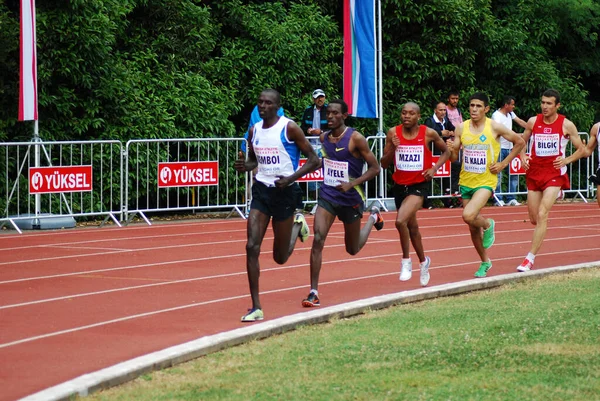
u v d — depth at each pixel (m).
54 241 33.59
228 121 45.50
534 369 15.52
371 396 13.91
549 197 26.66
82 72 40.81
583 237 35.50
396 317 20.09
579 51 64.75
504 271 26.97
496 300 22.14
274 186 19.92
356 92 43.31
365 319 20.00
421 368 15.61
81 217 40.62
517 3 59.72
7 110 40.06
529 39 58.59
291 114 48.75
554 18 61.84
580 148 27.06
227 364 15.95
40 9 40.00
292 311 20.97
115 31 44.16
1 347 17.41
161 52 46.19
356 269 27.17
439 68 52.41
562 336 17.88
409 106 23.86
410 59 51.97
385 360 16.14
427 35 52.41
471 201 25.17
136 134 42.38
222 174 43.50
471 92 53.47
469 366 15.73
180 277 25.72
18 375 15.38
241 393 14.09
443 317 19.98
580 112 57.19
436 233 36.47
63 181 37.19
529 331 18.31
